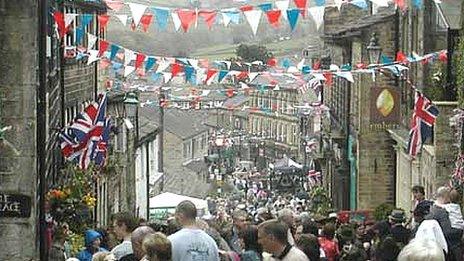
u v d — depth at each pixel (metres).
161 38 77.94
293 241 14.53
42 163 20.03
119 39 72.62
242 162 122.56
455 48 31.92
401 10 42.69
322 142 66.19
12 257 19.77
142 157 59.06
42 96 20.06
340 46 54.94
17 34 19.58
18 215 19.75
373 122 38.69
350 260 18.17
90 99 39.50
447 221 17.22
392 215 19.50
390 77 42.91
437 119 31.03
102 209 38.56
